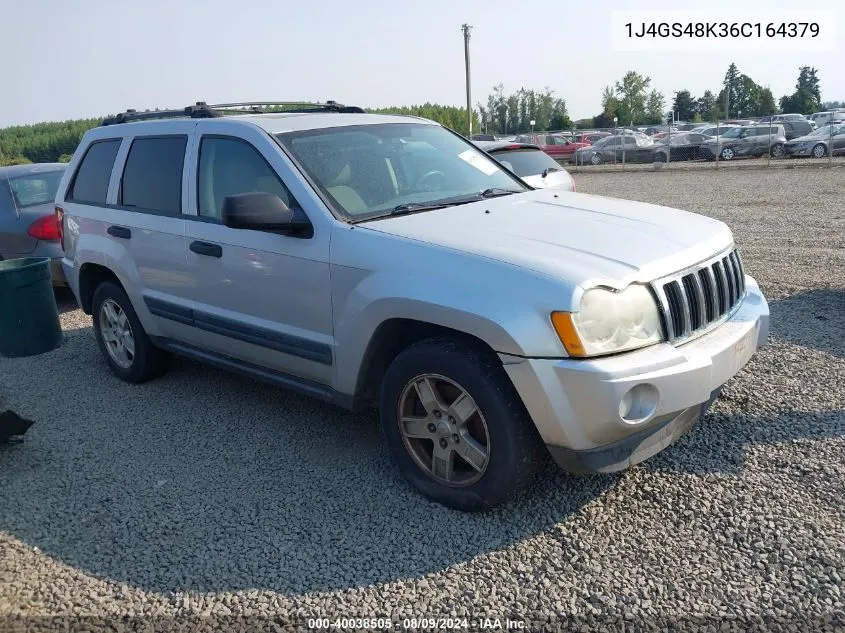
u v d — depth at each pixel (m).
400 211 3.84
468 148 4.93
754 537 3.09
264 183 4.05
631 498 3.46
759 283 7.45
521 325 2.96
